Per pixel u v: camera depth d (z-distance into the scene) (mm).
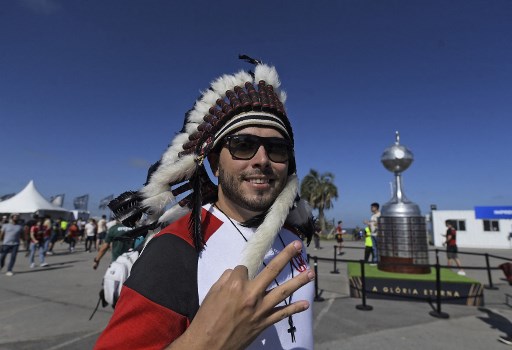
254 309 616
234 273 660
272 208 964
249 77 1147
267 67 1157
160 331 696
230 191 969
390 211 6684
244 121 942
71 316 4453
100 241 15938
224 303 617
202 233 916
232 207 1027
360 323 4305
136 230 1083
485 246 20922
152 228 1079
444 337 3818
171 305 730
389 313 4762
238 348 608
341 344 3598
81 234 19531
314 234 1348
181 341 619
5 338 3654
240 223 1005
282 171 996
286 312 648
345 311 4859
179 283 767
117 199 1102
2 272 8039
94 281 6965
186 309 754
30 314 4539
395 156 6930
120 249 3947
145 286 727
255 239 876
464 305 5262
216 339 599
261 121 946
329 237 28984
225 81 1134
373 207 9438
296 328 937
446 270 6809
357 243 21953
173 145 1171
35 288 6223
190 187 1102
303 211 1240
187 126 1161
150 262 774
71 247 14352
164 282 747
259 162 938
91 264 9711
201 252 849
